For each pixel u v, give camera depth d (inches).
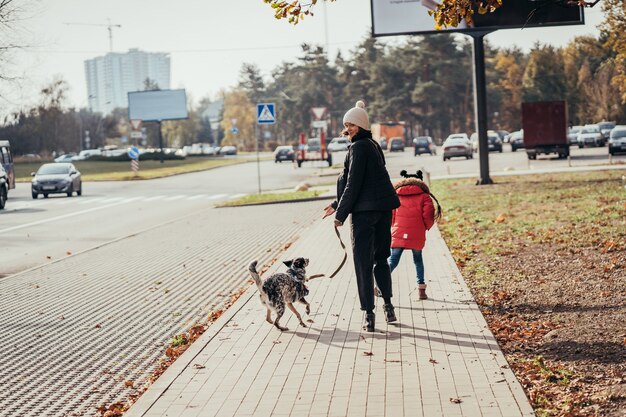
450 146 2228.1
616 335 300.5
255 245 693.3
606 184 1035.9
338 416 229.6
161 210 1201.4
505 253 531.5
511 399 236.4
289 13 375.6
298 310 383.6
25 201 1526.8
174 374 282.5
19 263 672.4
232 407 244.1
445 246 584.1
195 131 7042.3
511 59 5290.4
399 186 390.0
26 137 4436.5
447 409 230.1
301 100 5497.1
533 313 354.3
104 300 469.4
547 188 1041.5
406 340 312.7
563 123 1855.3
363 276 333.1
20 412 268.1
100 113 6117.1
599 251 501.7
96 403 273.6
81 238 845.8
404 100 4621.1
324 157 2279.8
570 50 4574.3
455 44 4530.0
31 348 361.4
